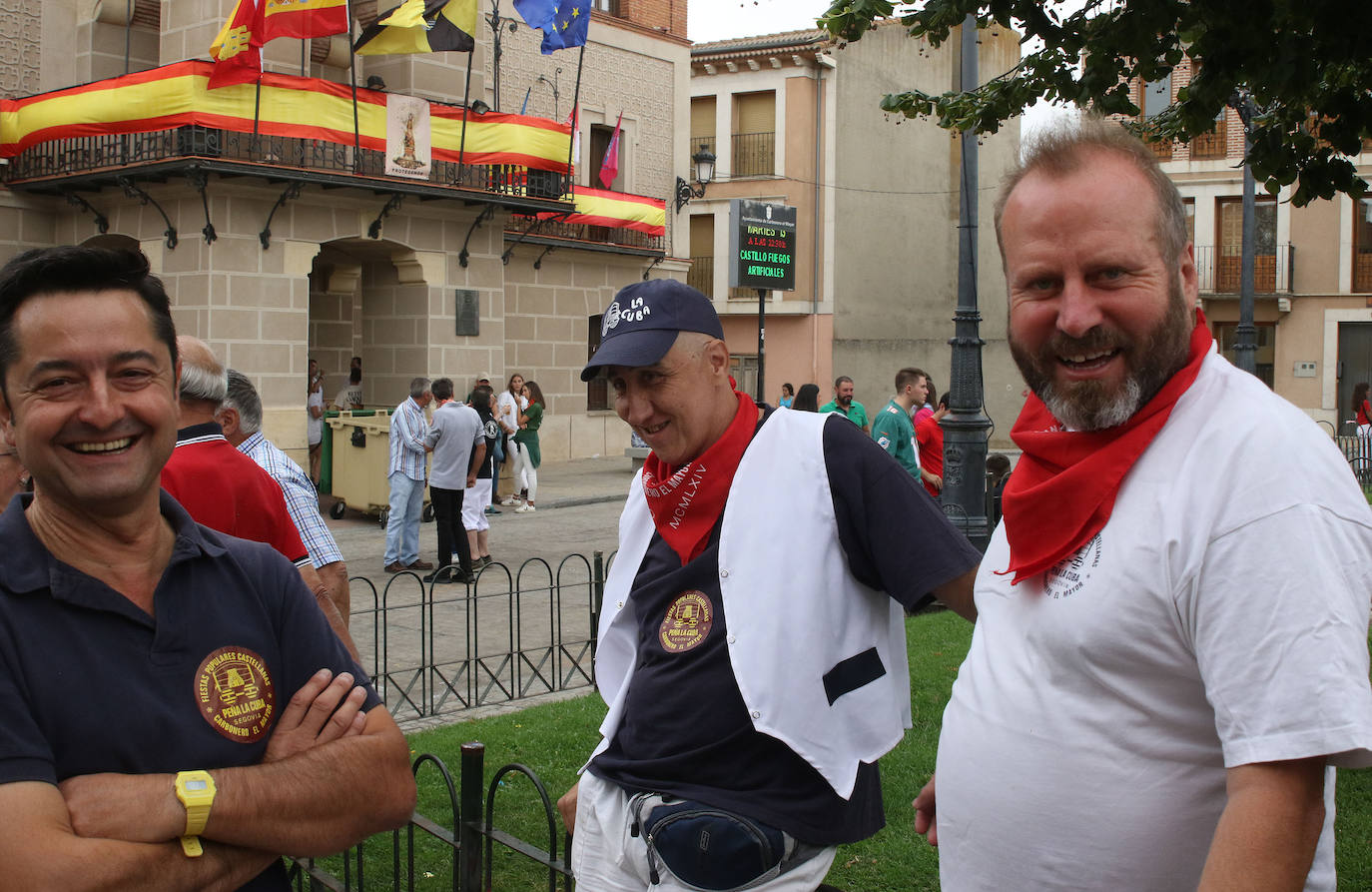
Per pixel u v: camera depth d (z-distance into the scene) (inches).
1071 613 70.8
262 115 601.0
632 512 111.6
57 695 73.9
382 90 708.7
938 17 183.2
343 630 149.8
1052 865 71.2
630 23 945.5
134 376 77.4
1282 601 62.3
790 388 903.7
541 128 714.2
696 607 101.5
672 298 103.4
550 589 280.5
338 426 619.2
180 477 134.5
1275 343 1237.7
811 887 97.7
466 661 265.9
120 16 689.6
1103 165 71.8
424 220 708.7
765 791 97.3
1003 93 204.7
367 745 84.8
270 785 78.7
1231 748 63.9
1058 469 74.3
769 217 666.2
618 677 110.9
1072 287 71.1
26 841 69.7
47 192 667.4
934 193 1268.5
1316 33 148.6
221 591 82.6
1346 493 64.6
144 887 72.7
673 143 997.2
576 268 914.7
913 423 406.3
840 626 100.2
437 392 470.6
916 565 97.0
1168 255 71.6
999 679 75.9
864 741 100.9
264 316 634.2
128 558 79.5
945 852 79.9
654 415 102.5
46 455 75.4
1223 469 66.3
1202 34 171.0
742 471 101.1
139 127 592.7
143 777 74.8
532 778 121.2
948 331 1279.5
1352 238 1192.8
